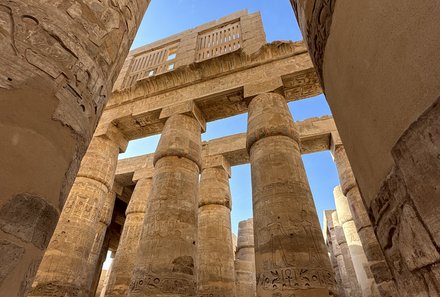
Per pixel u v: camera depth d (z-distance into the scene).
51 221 1.95
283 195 6.04
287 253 5.20
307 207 5.89
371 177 1.85
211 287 10.52
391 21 1.45
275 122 7.68
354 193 11.59
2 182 1.58
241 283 15.84
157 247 6.61
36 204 1.79
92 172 9.95
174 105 10.97
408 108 1.33
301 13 3.06
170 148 8.76
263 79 10.00
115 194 16.81
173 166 8.36
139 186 15.49
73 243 8.13
